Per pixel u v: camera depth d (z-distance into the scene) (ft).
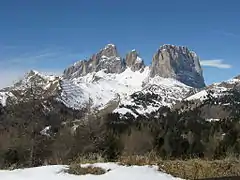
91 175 38.17
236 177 42.98
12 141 95.81
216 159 52.60
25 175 37.22
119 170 40.06
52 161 65.51
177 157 56.39
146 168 41.68
